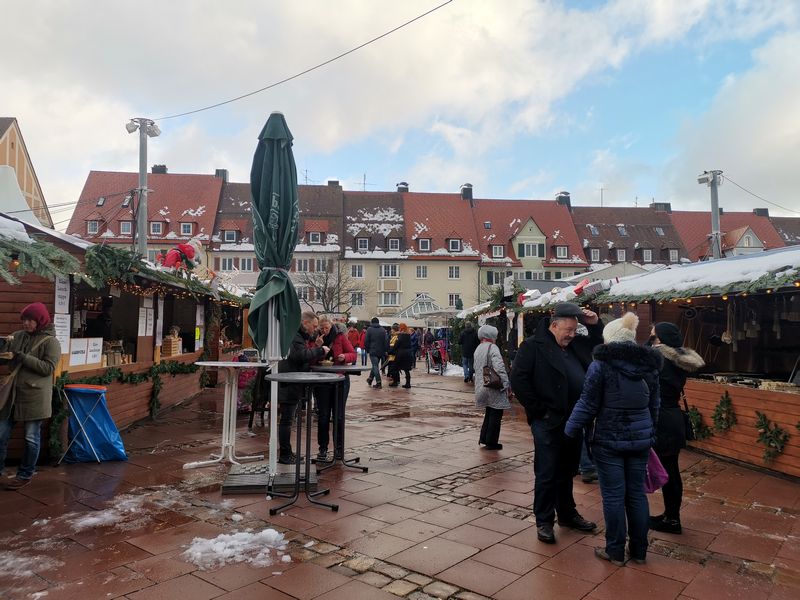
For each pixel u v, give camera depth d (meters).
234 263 54.12
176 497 5.38
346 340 7.67
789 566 3.98
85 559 3.94
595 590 3.58
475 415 11.07
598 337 4.84
